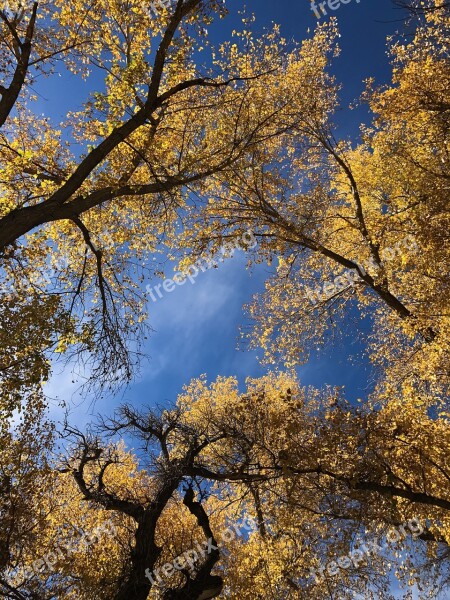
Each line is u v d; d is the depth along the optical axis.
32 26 10.12
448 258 10.83
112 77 9.10
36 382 8.45
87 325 9.64
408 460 10.95
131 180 11.77
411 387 12.93
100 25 11.56
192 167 10.20
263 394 12.52
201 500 11.97
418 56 12.12
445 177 11.73
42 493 11.23
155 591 13.44
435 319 11.70
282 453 10.99
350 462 10.80
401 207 13.79
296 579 14.05
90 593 11.77
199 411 15.14
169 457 13.02
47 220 9.01
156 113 11.77
